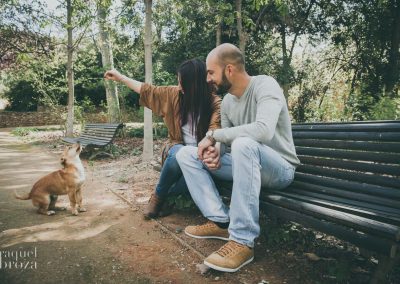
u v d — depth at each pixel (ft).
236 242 7.80
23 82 83.05
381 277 6.46
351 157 8.71
